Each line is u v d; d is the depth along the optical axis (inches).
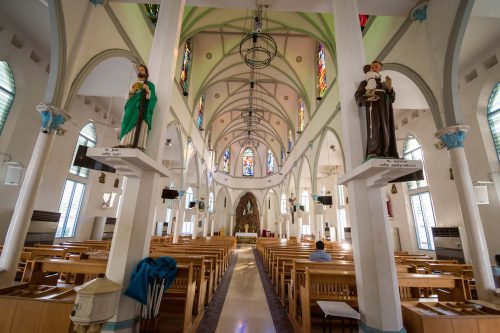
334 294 159.6
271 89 713.6
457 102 193.9
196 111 622.5
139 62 288.7
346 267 177.3
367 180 130.5
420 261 255.4
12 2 256.1
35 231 335.0
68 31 186.7
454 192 344.5
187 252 269.0
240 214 1114.1
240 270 392.8
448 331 103.3
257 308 207.6
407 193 436.1
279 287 246.8
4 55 279.1
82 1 200.2
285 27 448.5
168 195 411.2
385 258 120.0
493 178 277.6
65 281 203.9
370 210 128.3
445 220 354.6
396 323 110.3
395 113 447.2
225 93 730.8
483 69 292.5
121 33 253.1
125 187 135.0
